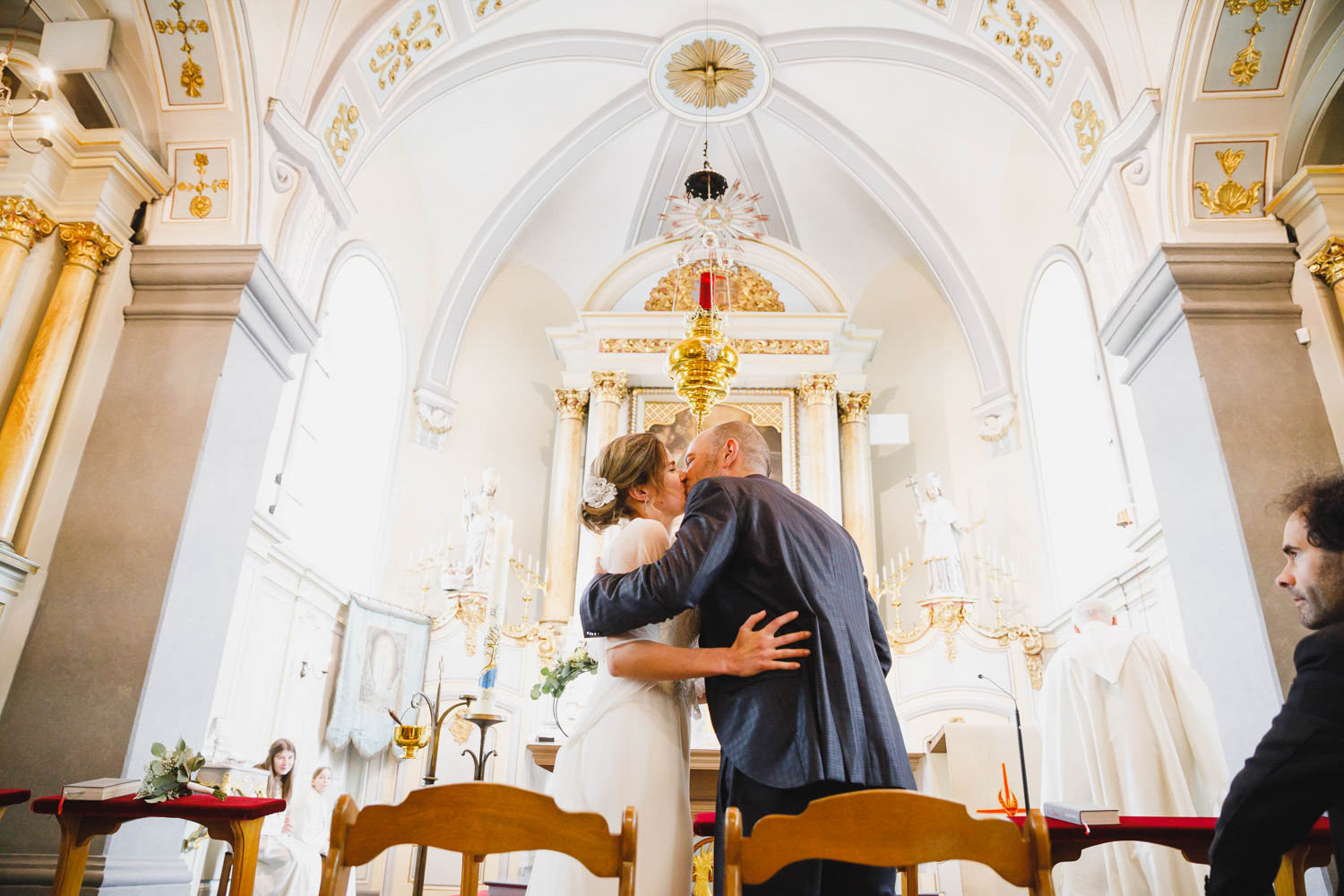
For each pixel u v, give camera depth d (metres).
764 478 2.29
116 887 4.06
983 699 8.34
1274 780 1.76
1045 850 1.69
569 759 2.22
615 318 9.99
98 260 5.11
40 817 4.19
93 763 4.27
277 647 6.77
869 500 9.52
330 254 6.31
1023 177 8.98
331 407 8.52
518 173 9.85
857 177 9.89
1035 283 9.02
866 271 10.66
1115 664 4.52
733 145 10.21
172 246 5.26
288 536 6.51
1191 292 4.98
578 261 10.70
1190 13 4.88
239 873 3.08
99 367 5.02
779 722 1.92
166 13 5.11
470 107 9.21
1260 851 1.78
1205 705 4.42
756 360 9.86
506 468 9.91
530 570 9.46
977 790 6.09
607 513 2.61
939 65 7.73
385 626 8.24
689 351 6.45
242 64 5.23
